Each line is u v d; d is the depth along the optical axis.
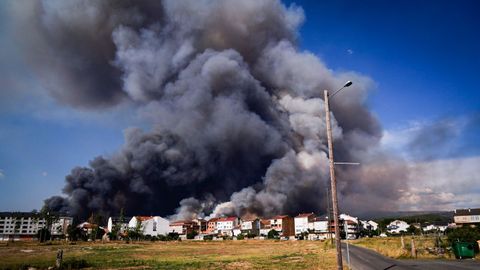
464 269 25.20
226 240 126.88
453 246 35.06
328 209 69.06
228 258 41.91
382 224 165.25
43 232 111.50
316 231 153.62
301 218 166.75
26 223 190.62
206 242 109.19
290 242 98.12
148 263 36.19
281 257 40.62
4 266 32.69
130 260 40.19
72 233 117.25
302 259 36.50
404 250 38.88
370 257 37.00
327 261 32.97
